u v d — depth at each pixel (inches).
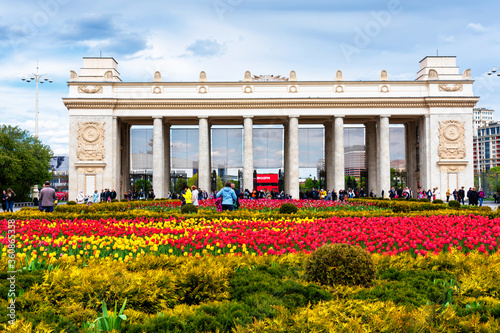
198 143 3102.9
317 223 1024.2
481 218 1118.4
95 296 407.5
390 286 466.6
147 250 704.4
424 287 470.0
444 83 3021.7
